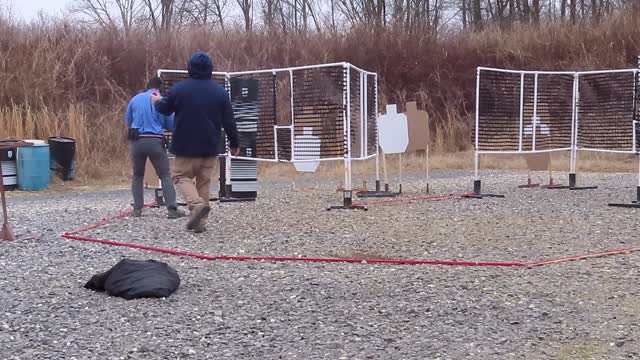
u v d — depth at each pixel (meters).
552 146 12.30
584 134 12.20
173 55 21.80
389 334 4.60
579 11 33.44
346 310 5.14
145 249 7.33
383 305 5.25
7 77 18.78
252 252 7.14
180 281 5.88
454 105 22.23
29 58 19.64
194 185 8.16
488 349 4.31
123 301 5.39
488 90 11.62
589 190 12.38
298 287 5.78
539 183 13.76
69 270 6.42
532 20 27.64
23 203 11.96
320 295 5.54
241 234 8.11
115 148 18.23
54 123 17.31
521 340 4.47
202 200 8.05
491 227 8.44
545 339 4.49
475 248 7.25
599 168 17.19
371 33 23.28
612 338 4.49
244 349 4.34
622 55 22.00
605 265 6.48
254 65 21.92
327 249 7.25
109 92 20.45
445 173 16.88
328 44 22.77
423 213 9.59
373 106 12.35
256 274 6.24
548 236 7.86
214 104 7.99
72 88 19.84
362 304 5.29
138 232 8.32
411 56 22.78
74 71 20.03
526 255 6.93
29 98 18.67
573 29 23.38
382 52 22.70
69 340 4.52
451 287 5.74
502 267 6.46
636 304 5.22
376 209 10.03
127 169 17.42
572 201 10.77
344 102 10.11
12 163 14.40
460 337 4.54
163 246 7.46
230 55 22.12
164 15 36.75
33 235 8.19
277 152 10.70
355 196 11.73
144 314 5.05
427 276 6.12
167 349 4.35
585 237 7.79
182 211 9.48
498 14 37.59
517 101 11.88
